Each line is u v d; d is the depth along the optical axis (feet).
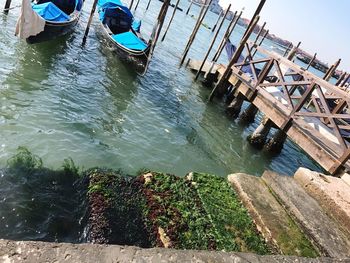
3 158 19.19
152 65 52.47
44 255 6.39
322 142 26.73
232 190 15.33
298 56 224.53
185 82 51.11
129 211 13.79
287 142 44.32
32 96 27.89
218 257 8.27
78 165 21.50
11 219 14.61
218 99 48.85
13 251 6.22
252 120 43.88
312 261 9.47
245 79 39.42
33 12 34.47
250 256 8.73
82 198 15.25
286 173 34.78
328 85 26.61
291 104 30.45
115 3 54.90
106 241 12.66
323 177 16.56
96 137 26.04
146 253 7.48
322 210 14.80
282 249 12.38
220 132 37.88
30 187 16.71
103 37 53.36
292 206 14.43
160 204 13.82
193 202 14.19
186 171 26.76
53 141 23.08
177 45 83.15
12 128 22.70
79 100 30.89
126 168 23.65
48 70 34.32
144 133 30.19
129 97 36.73
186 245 12.15
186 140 32.24
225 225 13.17
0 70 29.91
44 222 14.61
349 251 12.78
